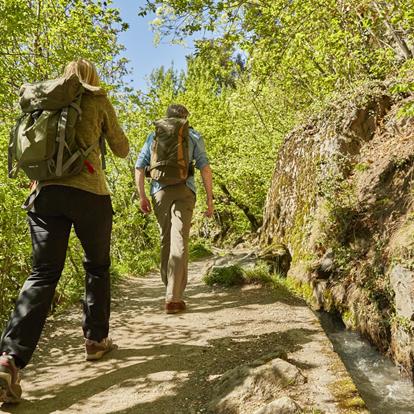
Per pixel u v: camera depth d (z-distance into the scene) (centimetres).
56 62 719
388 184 513
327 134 704
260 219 2427
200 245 2239
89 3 738
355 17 723
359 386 321
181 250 419
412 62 602
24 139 248
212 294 509
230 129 2169
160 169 414
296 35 697
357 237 508
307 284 557
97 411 237
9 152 266
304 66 930
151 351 325
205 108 2245
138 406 241
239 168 1945
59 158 248
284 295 473
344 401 223
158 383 268
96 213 272
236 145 2111
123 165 1361
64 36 758
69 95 252
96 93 272
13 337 239
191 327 380
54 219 264
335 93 780
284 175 893
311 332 340
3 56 634
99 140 278
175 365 294
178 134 415
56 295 587
